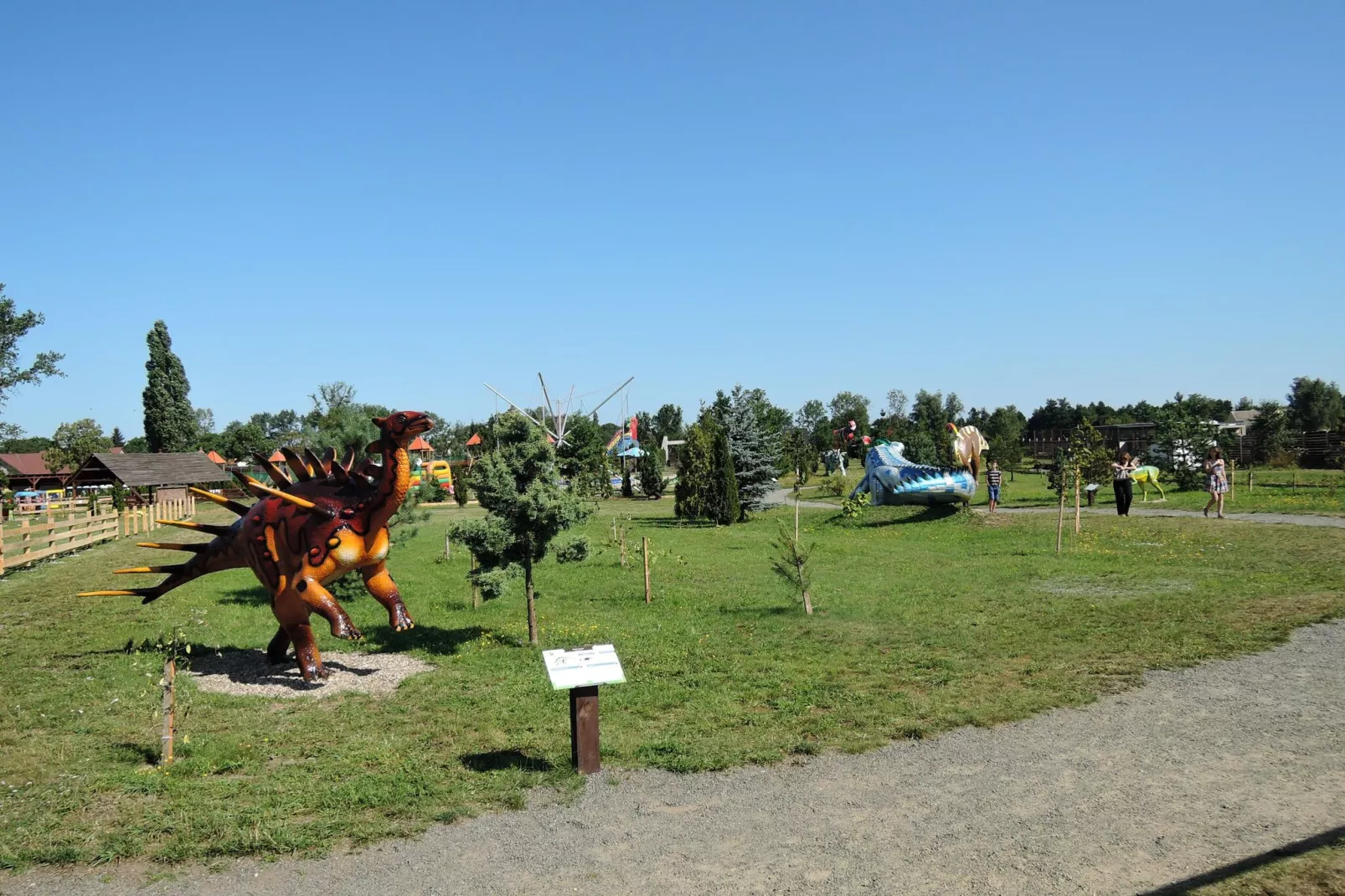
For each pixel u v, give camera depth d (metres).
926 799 6.85
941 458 45.19
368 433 16.12
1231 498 31.91
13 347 48.47
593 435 50.06
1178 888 5.24
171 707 8.08
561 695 9.99
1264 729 8.12
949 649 11.63
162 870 6.04
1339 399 76.62
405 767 7.77
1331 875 5.26
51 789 7.39
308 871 5.99
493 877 5.83
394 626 11.38
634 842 6.30
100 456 48.19
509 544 12.52
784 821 6.55
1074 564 18.59
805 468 56.69
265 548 11.00
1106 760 7.51
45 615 15.66
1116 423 81.44
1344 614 12.75
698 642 12.45
